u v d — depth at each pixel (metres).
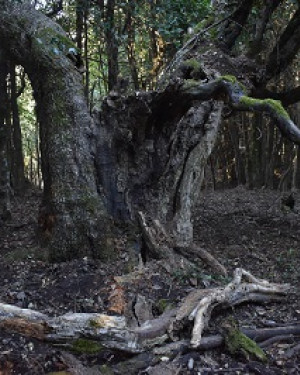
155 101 5.70
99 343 3.83
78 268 5.57
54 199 6.04
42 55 6.27
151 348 3.95
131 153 6.27
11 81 13.77
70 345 3.83
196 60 6.48
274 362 3.89
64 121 6.14
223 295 4.57
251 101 4.85
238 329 4.14
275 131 18.75
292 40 7.57
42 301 4.91
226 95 5.30
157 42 11.77
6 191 9.12
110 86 10.18
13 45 6.71
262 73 6.98
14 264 5.97
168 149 6.36
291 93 7.78
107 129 6.20
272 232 8.70
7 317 3.85
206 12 7.35
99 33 7.10
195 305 4.36
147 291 5.05
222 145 22.80
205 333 4.26
